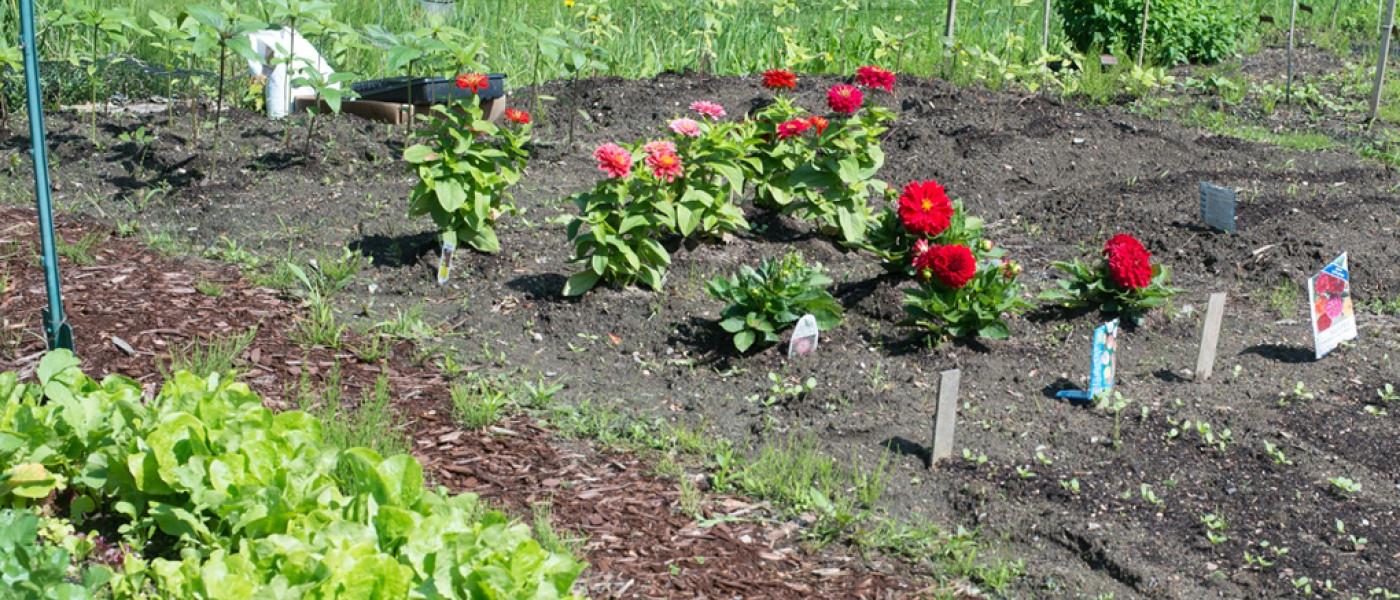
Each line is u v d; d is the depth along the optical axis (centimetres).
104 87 908
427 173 623
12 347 513
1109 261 594
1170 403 528
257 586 323
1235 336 605
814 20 1254
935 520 445
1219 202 734
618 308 595
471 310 597
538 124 909
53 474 388
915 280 631
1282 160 912
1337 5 1480
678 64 1118
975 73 1103
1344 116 1070
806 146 686
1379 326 628
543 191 770
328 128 834
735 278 583
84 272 601
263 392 498
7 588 316
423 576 331
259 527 354
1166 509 448
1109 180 859
